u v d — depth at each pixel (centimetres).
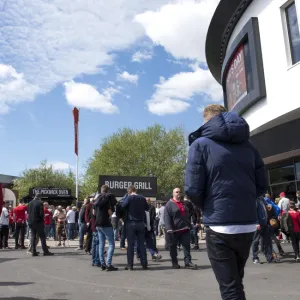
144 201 883
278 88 1530
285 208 1314
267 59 1600
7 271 849
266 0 1608
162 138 4938
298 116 1527
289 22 1510
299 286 643
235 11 1838
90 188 4847
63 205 2773
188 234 873
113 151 4788
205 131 307
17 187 5716
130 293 592
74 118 3244
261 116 1650
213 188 293
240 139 303
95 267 905
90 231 1241
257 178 321
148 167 4722
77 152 3241
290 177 1748
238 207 288
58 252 1318
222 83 2273
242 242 288
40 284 681
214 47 2197
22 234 1484
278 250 1136
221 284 287
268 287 635
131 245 862
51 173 5894
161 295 574
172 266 884
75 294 588
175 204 877
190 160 302
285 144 1617
